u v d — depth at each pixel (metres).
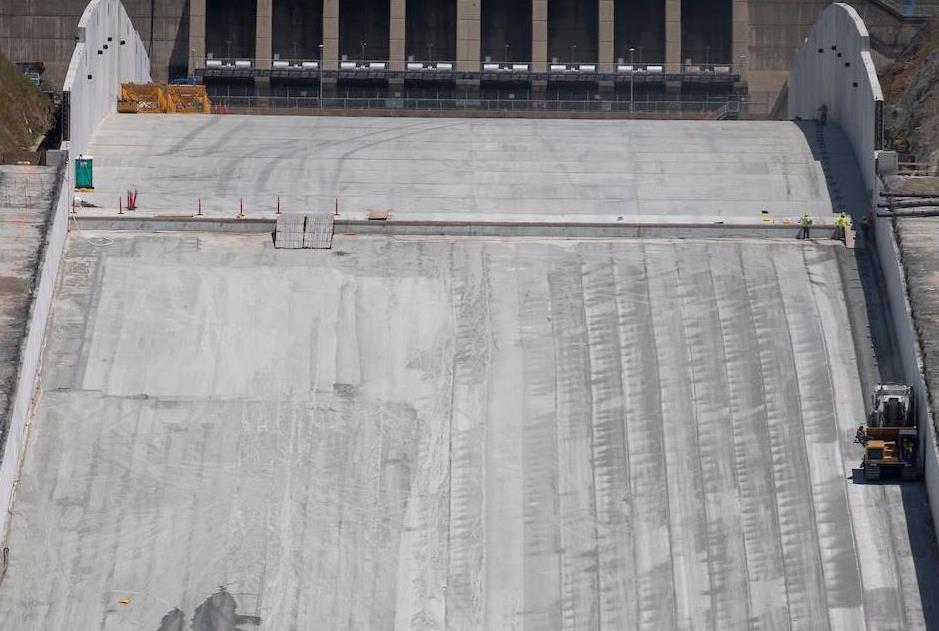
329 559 80.00
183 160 105.75
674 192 103.31
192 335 89.69
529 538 81.06
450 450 84.38
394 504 82.19
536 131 110.44
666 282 92.81
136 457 83.69
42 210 94.38
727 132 110.69
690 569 80.00
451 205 101.81
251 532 80.75
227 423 85.38
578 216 99.19
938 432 81.44
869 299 92.56
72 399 86.31
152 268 93.62
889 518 81.81
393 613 78.38
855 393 87.31
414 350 88.94
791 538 81.06
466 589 79.31
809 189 103.62
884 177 98.81
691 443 84.94
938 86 109.88
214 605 78.12
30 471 82.88
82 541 80.25
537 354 88.88
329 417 85.69
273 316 90.75
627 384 87.56
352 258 94.44
